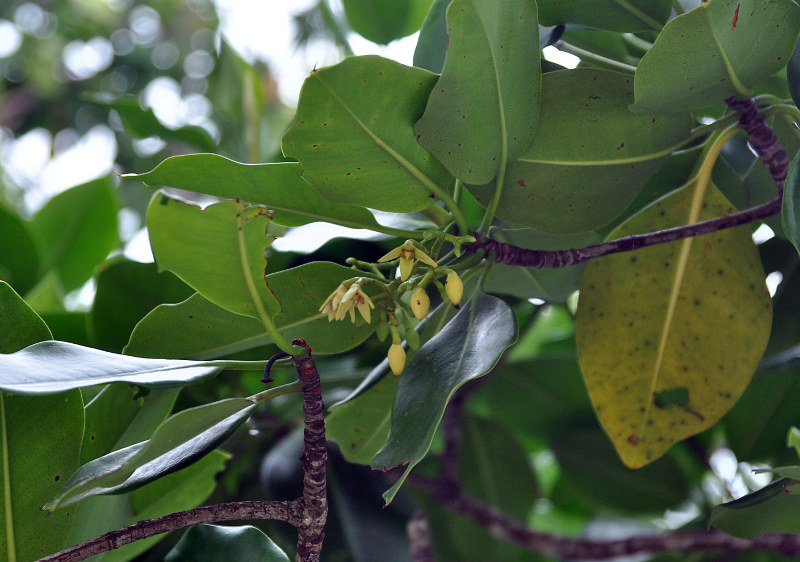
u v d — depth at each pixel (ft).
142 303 2.77
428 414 2.26
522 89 2.32
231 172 2.35
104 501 2.46
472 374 2.25
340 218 2.42
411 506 2.93
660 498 3.37
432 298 2.67
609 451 3.38
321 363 2.99
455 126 2.30
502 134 2.33
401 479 2.19
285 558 2.36
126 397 2.51
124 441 2.48
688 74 2.34
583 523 4.55
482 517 3.06
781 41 2.33
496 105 2.30
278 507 2.26
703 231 2.43
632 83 2.39
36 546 2.36
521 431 3.51
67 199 3.39
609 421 2.52
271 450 2.85
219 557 2.37
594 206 2.47
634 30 2.52
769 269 2.79
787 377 3.07
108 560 2.48
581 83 2.38
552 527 4.70
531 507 3.40
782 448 3.12
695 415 2.51
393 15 2.95
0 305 2.35
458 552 3.20
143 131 3.11
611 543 3.00
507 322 2.30
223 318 2.46
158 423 2.46
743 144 2.82
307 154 2.30
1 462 2.35
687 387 2.52
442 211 2.44
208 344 2.49
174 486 2.54
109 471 2.16
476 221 2.94
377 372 2.43
